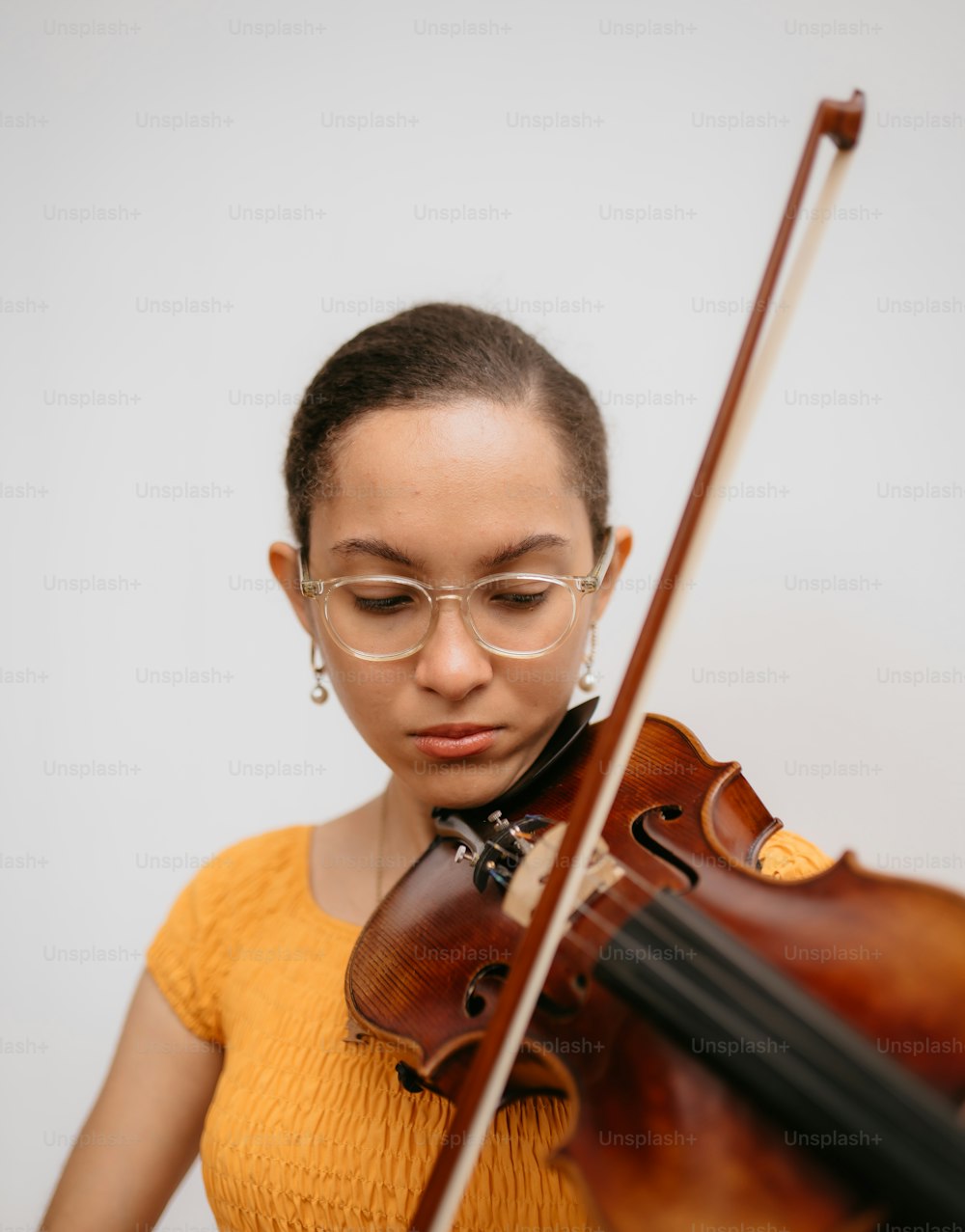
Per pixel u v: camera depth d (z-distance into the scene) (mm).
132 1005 1196
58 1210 1145
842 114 793
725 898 806
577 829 790
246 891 1144
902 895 757
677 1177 687
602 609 1036
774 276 816
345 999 1006
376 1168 912
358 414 867
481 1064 756
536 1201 857
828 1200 659
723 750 1763
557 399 911
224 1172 970
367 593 880
